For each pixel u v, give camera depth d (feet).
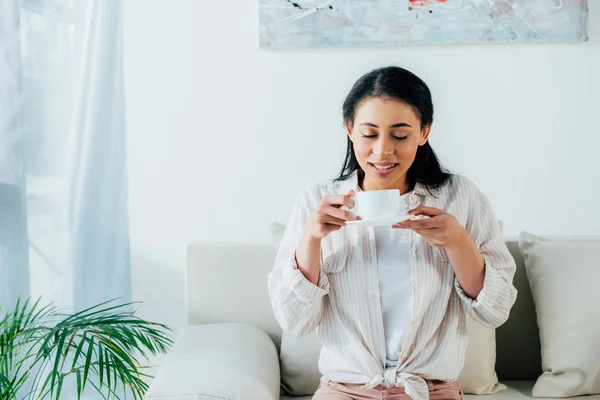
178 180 7.66
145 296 7.69
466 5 7.42
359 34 7.45
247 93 7.60
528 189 7.68
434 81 7.57
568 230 7.72
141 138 7.61
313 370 5.46
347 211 3.83
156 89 7.57
